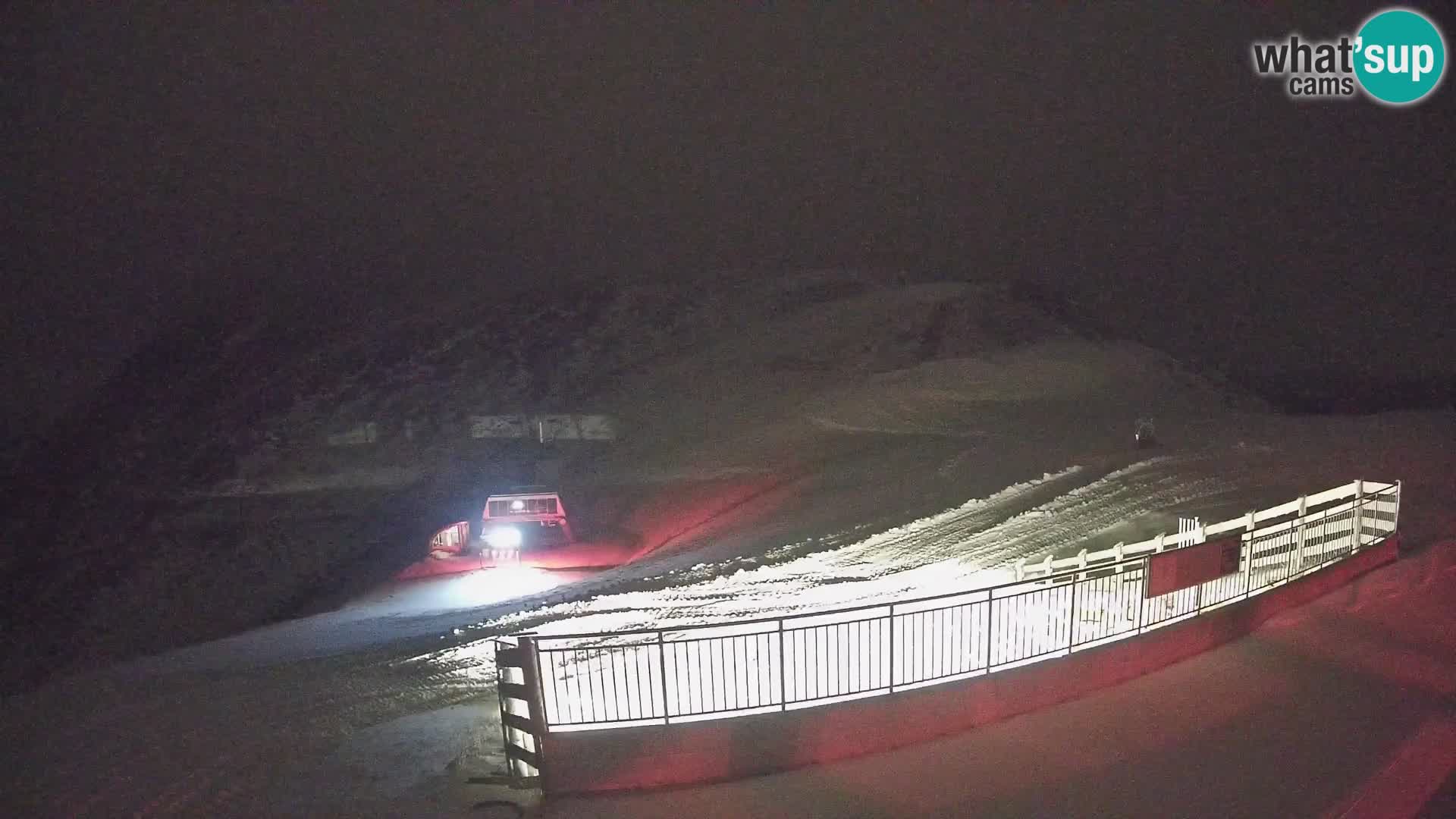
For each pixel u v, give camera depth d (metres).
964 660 7.17
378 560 17.86
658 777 6.01
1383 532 11.16
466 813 5.76
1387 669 7.62
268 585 17.25
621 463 26.92
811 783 5.97
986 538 14.16
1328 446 20.62
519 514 16.72
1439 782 5.62
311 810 5.93
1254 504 14.94
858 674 6.72
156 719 8.09
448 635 10.68
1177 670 7.81
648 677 6.79
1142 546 10.78
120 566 19.70
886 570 12.66
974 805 5.59
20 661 14.62
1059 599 7.71
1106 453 20.53
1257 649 8.22
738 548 15.59
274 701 8.39
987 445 23.28
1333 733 6.45
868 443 25.92
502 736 6.88
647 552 16.62
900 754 6.37
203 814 5.97
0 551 22.34
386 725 7.51
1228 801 5.54
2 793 6.55
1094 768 6.03
